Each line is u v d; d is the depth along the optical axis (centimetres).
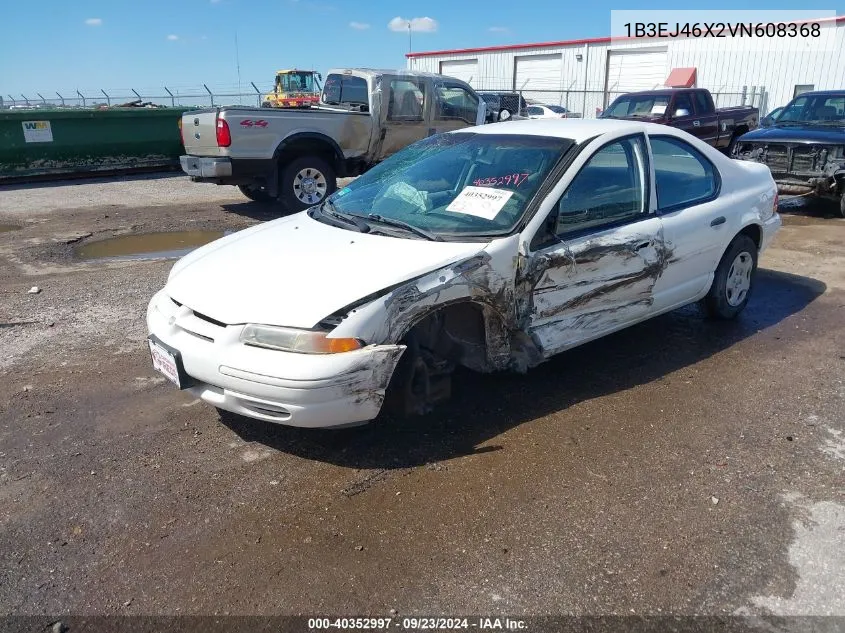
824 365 457
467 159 429
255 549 274
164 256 759
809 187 996
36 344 487
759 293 622
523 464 333
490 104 2227
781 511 298
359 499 306
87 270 689
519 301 368
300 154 994
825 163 970
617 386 423
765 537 281
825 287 641
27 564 267
